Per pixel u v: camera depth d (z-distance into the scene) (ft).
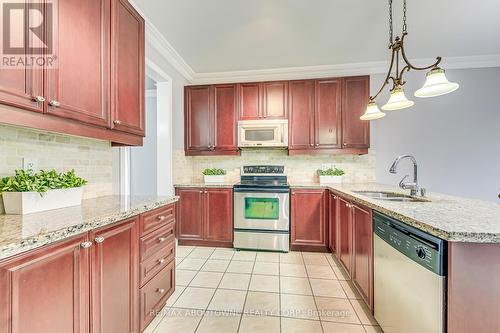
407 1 6.63
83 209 4.54
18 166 4.35
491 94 10.37
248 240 10.39
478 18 7.45
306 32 8.20
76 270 3.36
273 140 11.07
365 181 11.38
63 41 3.93
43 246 2.89
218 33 8.23
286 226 10.19
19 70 3.30
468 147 10.57
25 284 2.68
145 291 5.03
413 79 10.84
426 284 3.51
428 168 10.82
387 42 8.88
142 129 6.23
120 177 8.43
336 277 7.84
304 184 10.71
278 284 7.38
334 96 10.93
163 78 9.68
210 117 11.64
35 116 3.59
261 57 10.11
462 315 3.16
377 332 5.26
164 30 8.02
